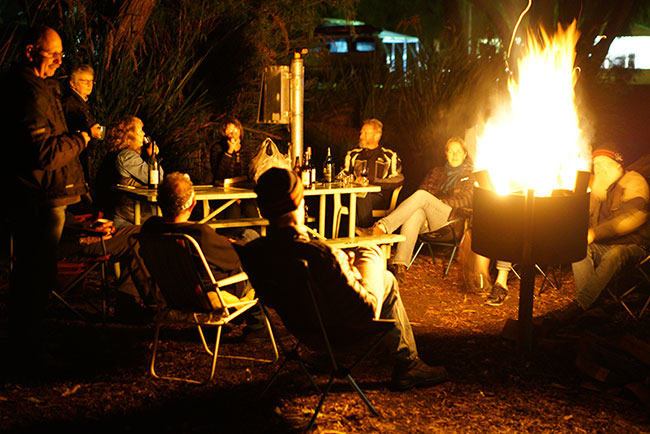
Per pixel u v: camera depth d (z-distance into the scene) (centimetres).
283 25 845
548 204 367
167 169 728
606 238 482
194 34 781
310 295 298
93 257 446
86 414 326
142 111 720
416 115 942
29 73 347
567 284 584
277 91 606
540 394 366
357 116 1023
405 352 359
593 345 398
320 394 355
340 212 589
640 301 530
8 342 400
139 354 405
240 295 399
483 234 388
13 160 349
